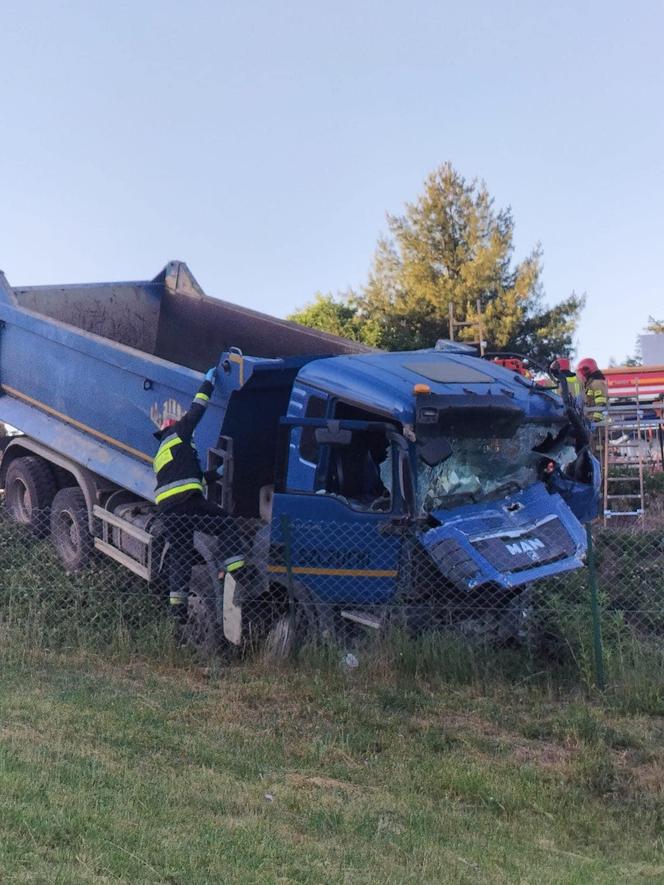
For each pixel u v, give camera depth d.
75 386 10.69
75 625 9.15
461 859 5.34
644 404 16.45
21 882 4.06
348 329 42.16
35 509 11.20
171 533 8.91
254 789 6.05
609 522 14.30
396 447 8.19
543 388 9.03
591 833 6.05
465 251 42.47
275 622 8.77
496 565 7.81
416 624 8.39
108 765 6.07
